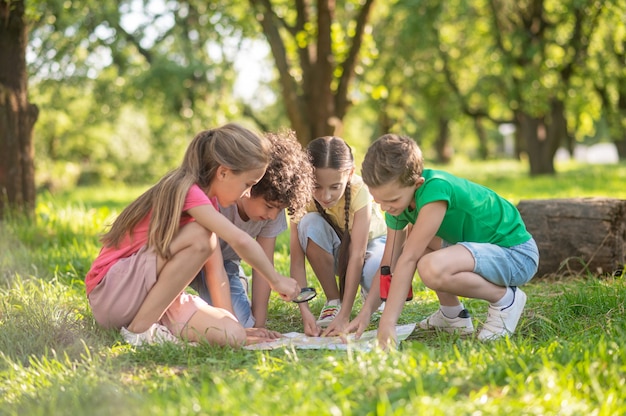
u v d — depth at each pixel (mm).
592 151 62344
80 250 6242
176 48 16250
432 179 3268
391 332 3141
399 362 2617
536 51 16297
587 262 4953
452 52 20625
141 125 24750
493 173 22031
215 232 3256
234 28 12297
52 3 10453
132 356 3125
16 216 7246
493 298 3363
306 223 3902
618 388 2395
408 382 2410
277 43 11289
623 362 2619
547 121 21453
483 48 19875
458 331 3504
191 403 2270
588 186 14141
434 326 3664
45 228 7082
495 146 53656
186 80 15820
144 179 25203
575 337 3109
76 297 4383
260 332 3531
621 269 4969
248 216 3662
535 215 5090
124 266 3375
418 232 3219
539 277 5066
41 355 3158
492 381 2424
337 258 4031
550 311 3879
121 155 24922
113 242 3475
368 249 3994
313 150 3566
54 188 22688
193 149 3381
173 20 15414
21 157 7359
